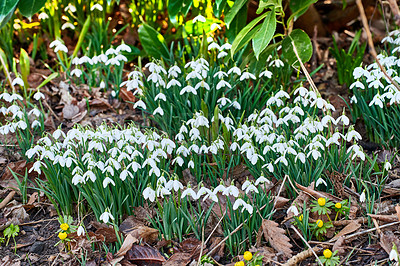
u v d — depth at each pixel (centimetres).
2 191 274
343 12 463
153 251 229
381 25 473
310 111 302
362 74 285
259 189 239
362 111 304
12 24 398
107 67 371
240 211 232
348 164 252
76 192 257
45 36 442
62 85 369
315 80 391
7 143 312
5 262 232
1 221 255
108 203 247
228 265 220
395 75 293
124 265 226
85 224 256
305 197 244
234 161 279
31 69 398
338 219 243
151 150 244
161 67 296
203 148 256
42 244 244
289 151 243
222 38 374
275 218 247
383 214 242
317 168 253
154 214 253
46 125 333
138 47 436
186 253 227
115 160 237
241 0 291
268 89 335
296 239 236
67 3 411
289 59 298
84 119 345
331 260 211
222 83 284
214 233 242
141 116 347
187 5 325
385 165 244
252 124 260
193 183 273
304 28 443
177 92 306
